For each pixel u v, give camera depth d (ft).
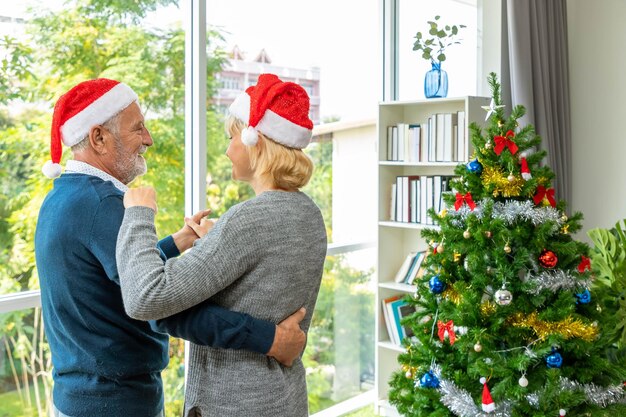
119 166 5.80
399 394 8.79
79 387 5.47
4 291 8.30
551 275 7.91
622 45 13.75
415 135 12.44
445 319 8.06
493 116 8.36
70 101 5.61
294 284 5.05
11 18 8.21
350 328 13.20
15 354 8.43
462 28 13.48
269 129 5.10
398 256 13.44
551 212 7.97
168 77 9.87
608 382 7.91
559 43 13.61
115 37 9.23
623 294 10.07
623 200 13.93
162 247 6.14
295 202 5.18
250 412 4.99
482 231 7.83
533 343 7.74
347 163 13.05
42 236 5.52
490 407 7.38
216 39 10.47
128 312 4.64
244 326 4.83
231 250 4.77
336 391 12.94
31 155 8.50
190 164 10.22
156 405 5.77
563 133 13.60
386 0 13.66
